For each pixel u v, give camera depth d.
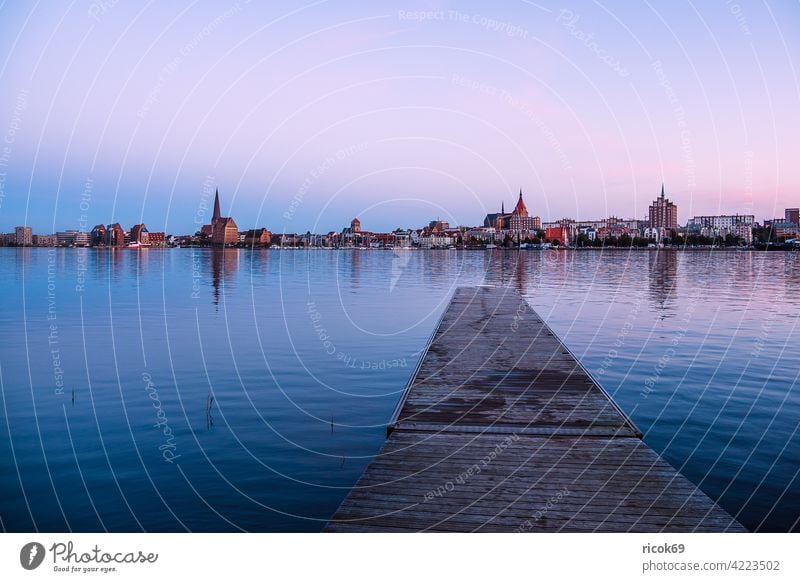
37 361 13.89
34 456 7.89
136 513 6.35
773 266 62.97
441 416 7.30
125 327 19.28
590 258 91.38
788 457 7.81
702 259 84.94
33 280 41.56
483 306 19.80
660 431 8.84
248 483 7.09
